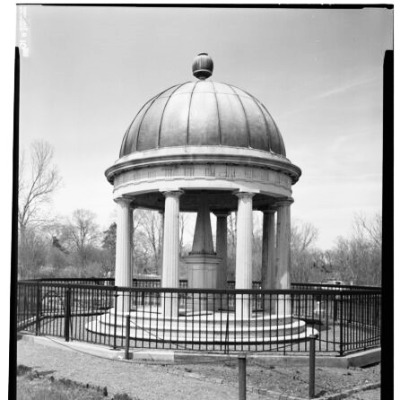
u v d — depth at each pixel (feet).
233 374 37.35
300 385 35.14
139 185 49.62
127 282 51.90
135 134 51.11
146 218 137.49
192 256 54.08
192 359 40.06
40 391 33.53
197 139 47.52
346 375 38.27
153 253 140.56
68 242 87.40
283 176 50.88
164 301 44.09
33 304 52.24
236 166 47.62
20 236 58.49
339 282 62.85
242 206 47.78
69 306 46.50
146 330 43.68
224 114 48.55
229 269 123.44
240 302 47.09
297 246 87.86
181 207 64.95
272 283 57.52
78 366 39.11
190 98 49.39
